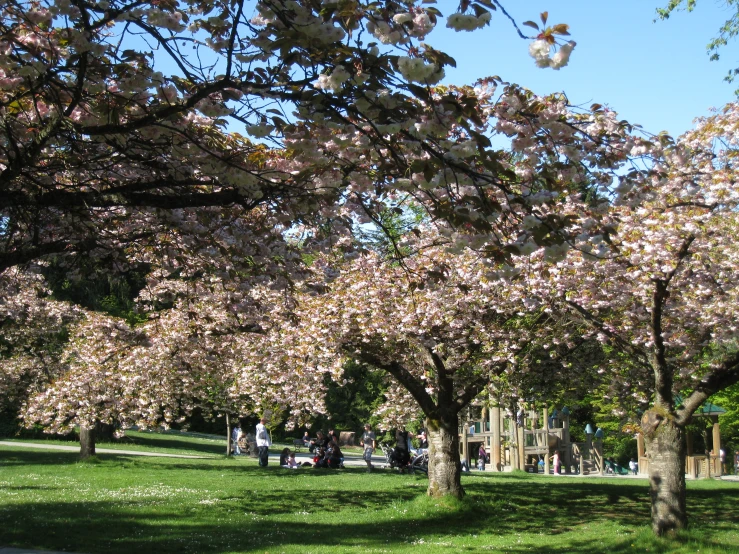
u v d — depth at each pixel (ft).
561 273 34.91
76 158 20.56
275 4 15.87
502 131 19.17
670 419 34.24
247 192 19.80
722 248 32.86
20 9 17.26
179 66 17.48
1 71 18.12
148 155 21.35
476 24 14.11
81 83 17.06
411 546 32.22
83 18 16.57
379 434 128.88
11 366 70.03
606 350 45.39
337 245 25.76
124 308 93.81
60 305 69.97
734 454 108.78
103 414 51.90
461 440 89.71
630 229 32.78
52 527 32.50
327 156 19.57
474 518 41.22
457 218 16.61
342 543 32.35
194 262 28.09
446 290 37.19
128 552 28.48
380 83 15.85
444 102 15.30
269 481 55.77
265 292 41.34
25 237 24.14
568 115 20.08
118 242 25.46
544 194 18.44
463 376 43.62
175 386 53.47
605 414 87.56
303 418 48.01
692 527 35.22
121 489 47.34
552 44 14.03
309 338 39.91
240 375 50.88
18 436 98.68
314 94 15.90
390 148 16.90
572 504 47.85
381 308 38.83
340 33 15.12
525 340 39.11
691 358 38.09
